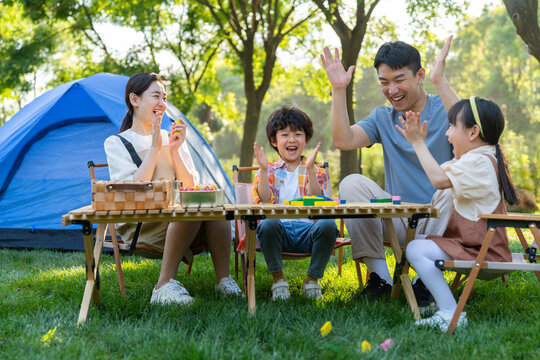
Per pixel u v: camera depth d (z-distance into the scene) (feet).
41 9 40.75
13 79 43.14
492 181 8.46
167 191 8.07
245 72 38.83
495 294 10.94
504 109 94.48
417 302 10.04
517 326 8.09
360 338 7.75
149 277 13.23
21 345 7.44
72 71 48.52
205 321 8.52
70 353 7.09
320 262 10.61
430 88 61.52
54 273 13.88
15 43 43.52
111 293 10.97
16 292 11.44
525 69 94.89
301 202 8.75
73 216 7.92
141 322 8.51
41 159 19.30
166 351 6.96
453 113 9.13
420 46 37.29
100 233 9.67
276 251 10.45
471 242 8.70
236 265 13.08
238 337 7.63
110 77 19.29
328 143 133.08
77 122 19.83
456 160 9.15
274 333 7.73
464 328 8.15
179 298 9.78
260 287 12.01
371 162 60.03
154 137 10.18
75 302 10.34
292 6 38.45
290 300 9.89
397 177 11.12
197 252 11.64
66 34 44.09
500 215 7.73
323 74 48.49
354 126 11.50
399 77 10.56
